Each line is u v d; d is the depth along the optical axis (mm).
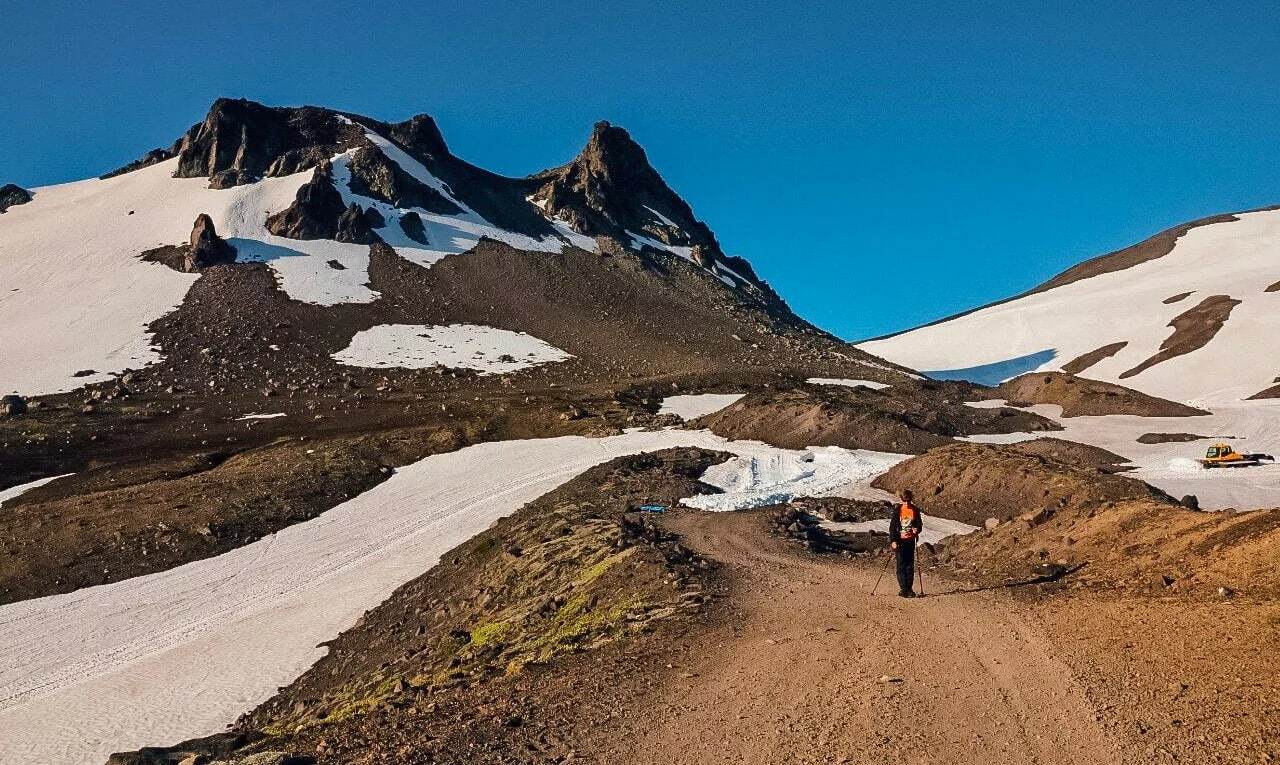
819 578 21766
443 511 53125
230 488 57406
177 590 44188
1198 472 48000
